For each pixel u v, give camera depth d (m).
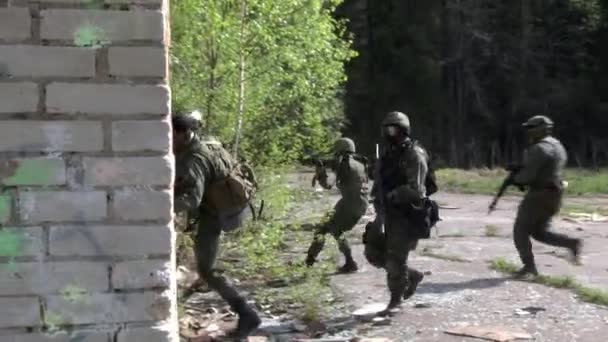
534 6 53.28
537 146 10.47
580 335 7.77
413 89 53.50
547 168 10.44
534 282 10.41
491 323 8.22
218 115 12.41
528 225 10.59
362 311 8.70
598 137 52.41
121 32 4.49
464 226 17.00
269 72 12.76
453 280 10.55
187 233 8.77
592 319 8.40
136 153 4.52
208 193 7.28
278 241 10.77
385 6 53.78
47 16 4.43
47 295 4.47
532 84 52.41
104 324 4.51
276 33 12.79
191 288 9.25
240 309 7.71
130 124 4.51
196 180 6.91
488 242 14.62
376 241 8.59
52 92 4.44
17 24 4.41
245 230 10.16
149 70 4.51
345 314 8.66
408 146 8.27
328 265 10.16
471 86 52.75
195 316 8.62
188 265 9.76
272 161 12.23
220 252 10.17
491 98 53.12
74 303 4.49
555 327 8.07
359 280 10.56
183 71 12.45
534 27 53.22
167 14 4.78
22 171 4.43
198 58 12.47
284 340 7.63
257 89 12.66
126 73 4.50
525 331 7.91
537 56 52.94
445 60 53.00
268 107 12.80
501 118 52.97
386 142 8.38
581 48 53.19
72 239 4.48
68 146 4.46
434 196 24.22
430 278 10.72
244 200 7.37
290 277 10.13
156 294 4.54
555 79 53.19
